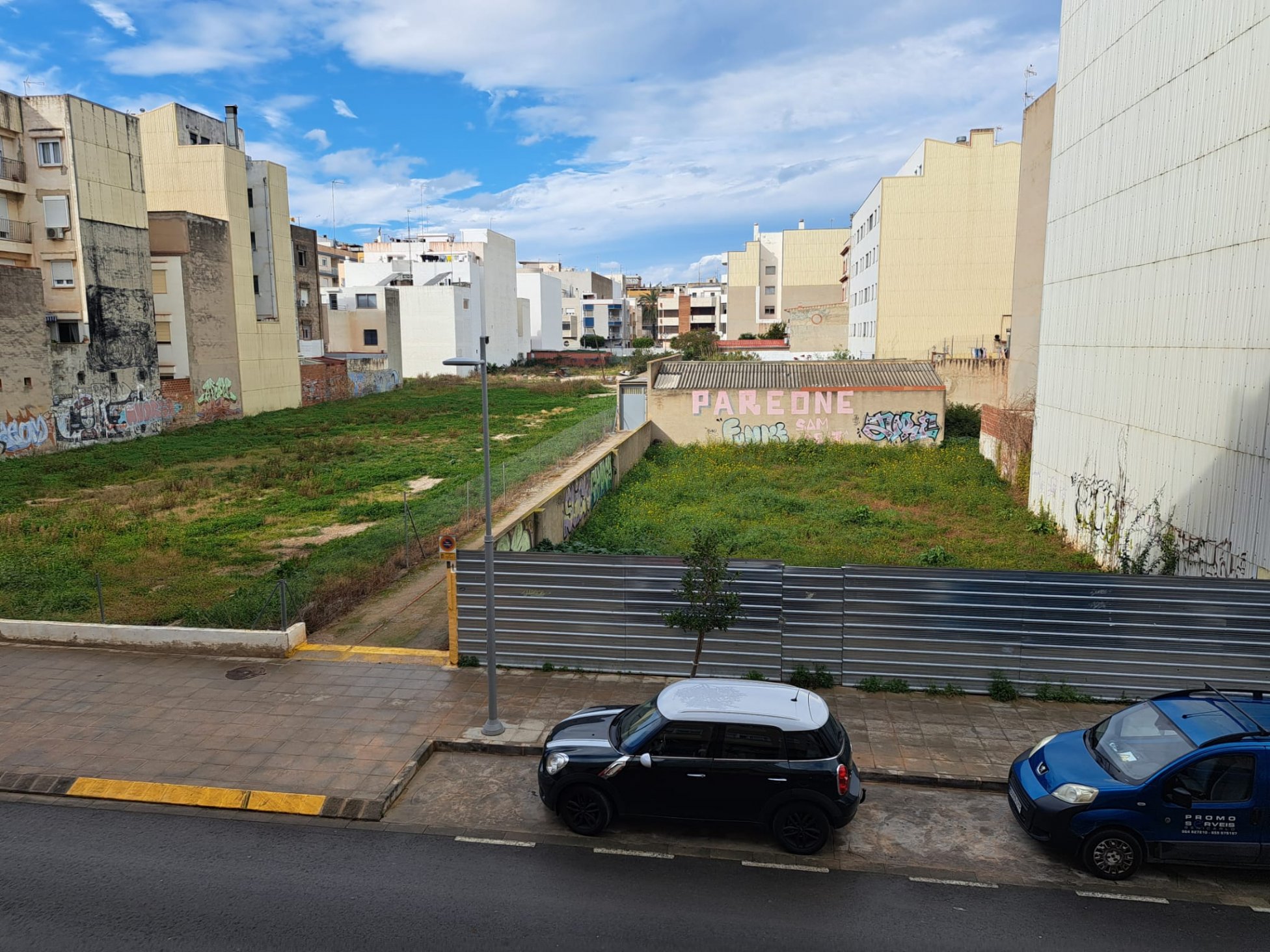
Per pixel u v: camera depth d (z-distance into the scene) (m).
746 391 35.94
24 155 37.38
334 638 14.80
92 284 38.59
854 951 7.14
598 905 7.74
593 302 122.25
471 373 79.69
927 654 12.64
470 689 12.62
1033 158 32.19
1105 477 19.08
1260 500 13.16
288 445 38.28
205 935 7.20
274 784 9.82
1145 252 17.14
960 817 9.50
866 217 60.50
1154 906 7.91
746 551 19.56
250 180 52.31
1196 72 15.17
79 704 11.98
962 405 41.44
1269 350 12.95
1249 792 8.09
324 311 71.88
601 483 24.83
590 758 9.01
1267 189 13.03
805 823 8.70
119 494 27.86
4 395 34.06
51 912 7.54
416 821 9.32
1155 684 12.23
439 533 21.25
